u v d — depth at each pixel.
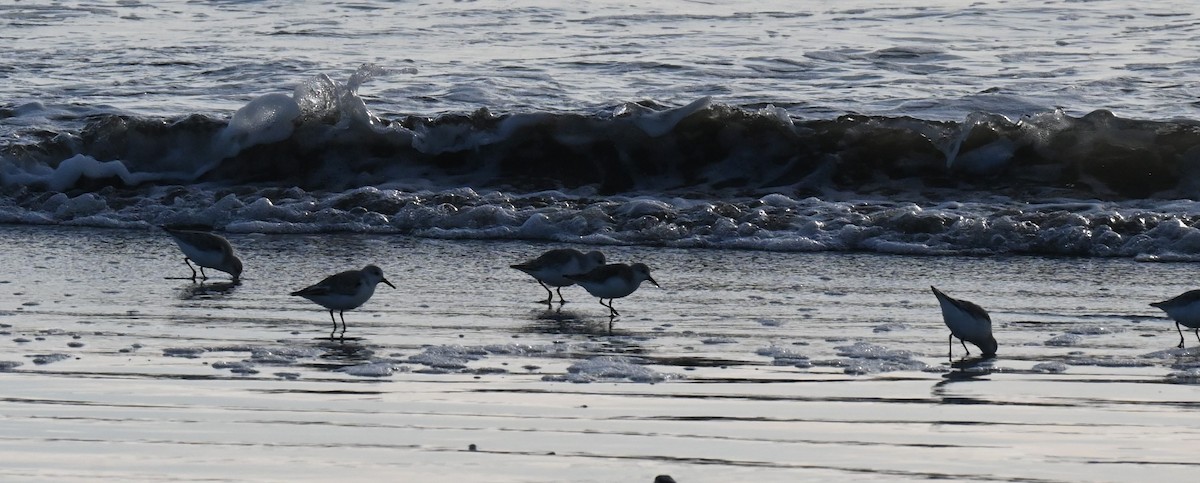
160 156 21.66
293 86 28.39
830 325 12.42
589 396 9.55
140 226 18.78
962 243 16.72
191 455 7.84
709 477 7.48
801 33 35.09
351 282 12.27
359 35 35.50
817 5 39.72
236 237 17.92
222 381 9.98
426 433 8.44
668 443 8.23
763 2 40.38
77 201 19.61
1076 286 14.31
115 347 11.30
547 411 9.05
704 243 17.05
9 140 22.47
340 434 8.38
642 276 13.09
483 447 8.10
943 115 24.42
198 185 21.03
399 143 21.58
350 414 8.93
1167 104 25.02
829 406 9.27
